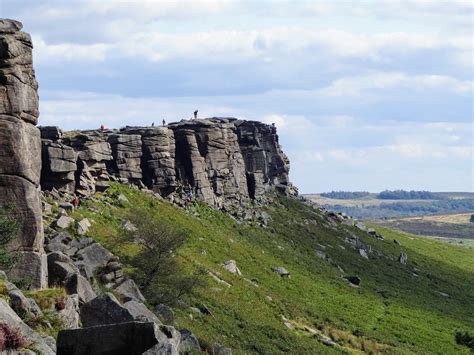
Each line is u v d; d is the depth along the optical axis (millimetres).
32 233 40750
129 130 101750
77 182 81438
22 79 41844
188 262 77562
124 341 28547
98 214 75875
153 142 101688
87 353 28516
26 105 42188
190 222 96562
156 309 51688
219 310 66625
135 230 67688
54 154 75188
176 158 110375
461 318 109125
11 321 26344
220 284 75938
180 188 107562
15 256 39031
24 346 25703
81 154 82750
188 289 61781
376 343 78250
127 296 48031
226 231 104688
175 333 30031
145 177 101562
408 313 101375
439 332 94125
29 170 41344
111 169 96250
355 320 88188
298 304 85062
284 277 95875
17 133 40938
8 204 40094
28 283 38531
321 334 76062
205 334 55656
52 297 33781
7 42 40969
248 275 88750
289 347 63875
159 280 60656
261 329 66188
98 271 51344
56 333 31188
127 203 87375
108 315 35531
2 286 31469
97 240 65375
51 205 69438
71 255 51719
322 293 96125
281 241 116938
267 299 79750
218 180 116812
